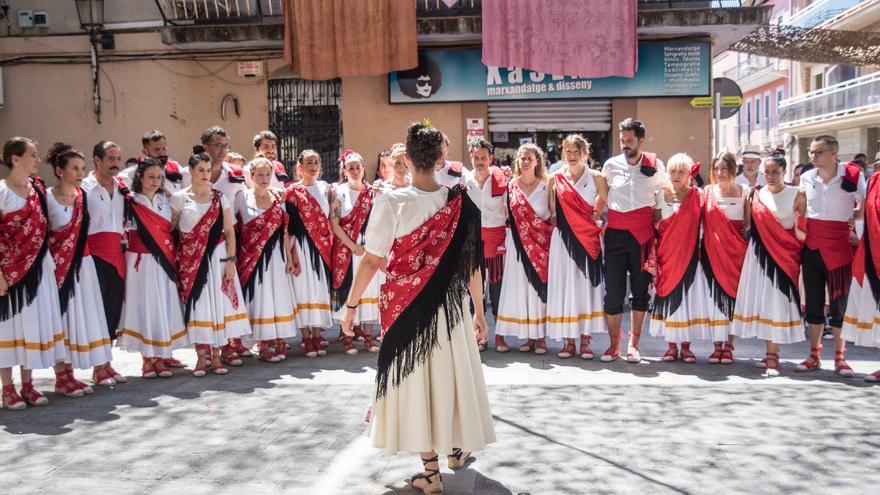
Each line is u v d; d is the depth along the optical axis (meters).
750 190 7.20
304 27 11.98
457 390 4.19
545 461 4.65
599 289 7.38
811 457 4.66
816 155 6.68
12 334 5.92
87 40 12.34
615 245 7.17
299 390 6.34
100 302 6.50
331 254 7.71
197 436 5.18
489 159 7.67
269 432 5.25
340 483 4.37
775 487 4.23
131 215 6.75
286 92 12.84
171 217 6.93
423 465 4.52
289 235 7.60
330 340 8.57
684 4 12.27
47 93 12.45
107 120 12.45
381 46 11.94
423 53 12.47
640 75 12.25
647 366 7.08
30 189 6.00
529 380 6.54
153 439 5.14
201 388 6.48
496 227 7.65
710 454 4.73
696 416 5.47
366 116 12.77
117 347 7.70
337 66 12.06
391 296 4.20
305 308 7.59
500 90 12.41
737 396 5.98
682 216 7.04
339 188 7.80
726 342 7.18
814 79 35.00
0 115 12.48
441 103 12.66
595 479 4.37
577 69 11.79
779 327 6.72
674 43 12.19
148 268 6.78
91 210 6.61
